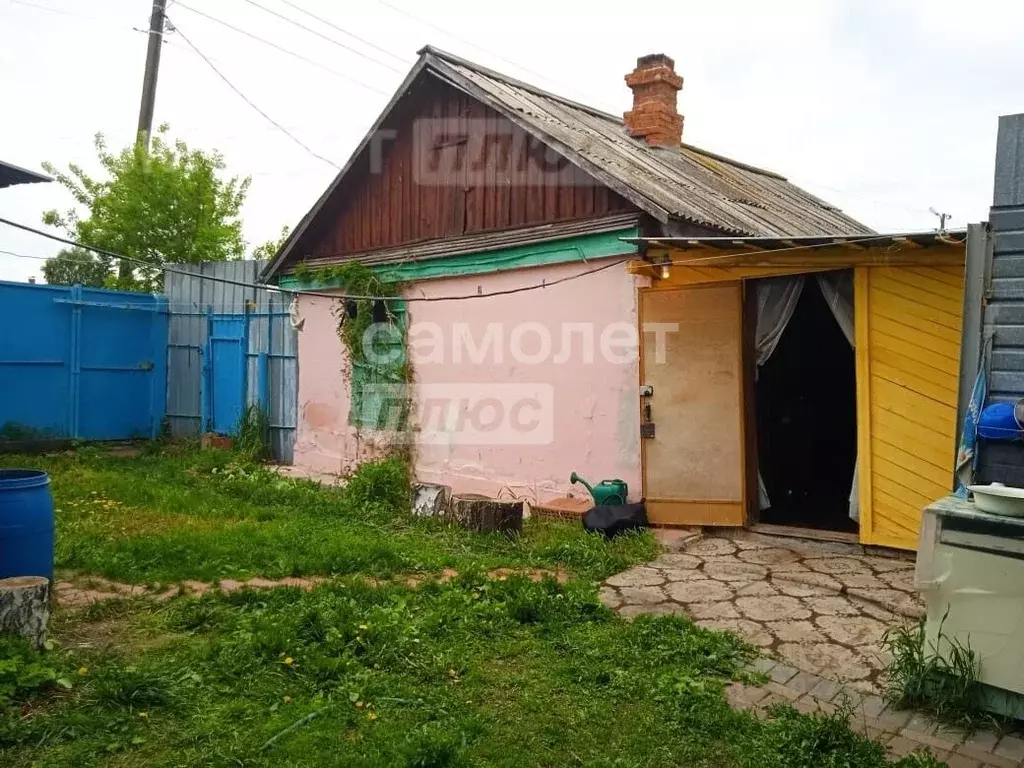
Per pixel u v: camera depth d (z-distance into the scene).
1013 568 3.66
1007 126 4.44
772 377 9.05
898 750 3.48
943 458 6.08
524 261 8.42
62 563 5.92
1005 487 3.93
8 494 4.73
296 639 4.43
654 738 3.52
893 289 6.27
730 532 7.12
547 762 3.32
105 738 3.37
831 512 7.88
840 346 9.27
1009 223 4.42
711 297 7.10
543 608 4.99
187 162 16.92
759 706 3.89
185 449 12.34
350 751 3.33
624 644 4.55
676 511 7.27
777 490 8.94
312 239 11.47
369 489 8.66
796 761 3.31
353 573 5.98
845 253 6.21
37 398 12.36
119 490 8.88
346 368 10.80
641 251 7.31
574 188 8.03
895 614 5.05
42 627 4.21
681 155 11.01
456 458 9.27
